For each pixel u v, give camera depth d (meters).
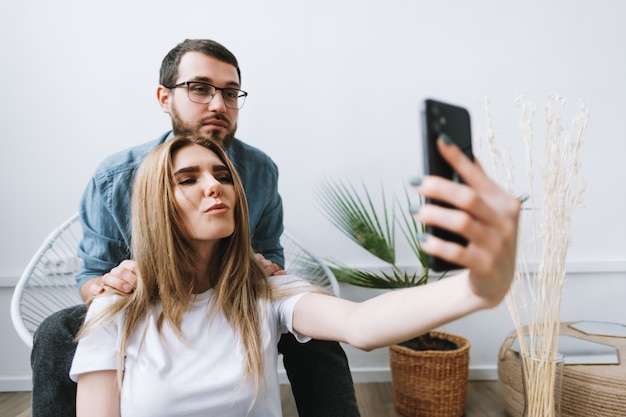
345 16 2.00
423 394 1.71
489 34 2.02
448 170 0.39
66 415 0.93
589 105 2.04
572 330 1.75
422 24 2.01
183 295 0.88
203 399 0.81
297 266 1.98
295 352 1.07
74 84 1.97
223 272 0.91
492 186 0.37
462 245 0.41
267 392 0.87
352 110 2.02
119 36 1.97
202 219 0.86
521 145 2.00
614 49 2.04
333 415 0.99
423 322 0.56
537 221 1.97
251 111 2.00
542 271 1.07
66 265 1.91
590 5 2.03
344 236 2.03
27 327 1.23
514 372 1.60
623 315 2.06
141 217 0.90
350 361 2.10
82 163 1.98
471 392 1.97
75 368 0.82
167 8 1.97
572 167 1.06
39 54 1.96
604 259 2.06
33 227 1.97
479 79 2.02
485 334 2.07
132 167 1.38
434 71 2.02
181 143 0.92
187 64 1.33
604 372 1.39
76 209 1.98
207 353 0.85
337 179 2.03
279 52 2.00
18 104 1.96
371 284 1.79
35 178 1.97
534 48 2.02
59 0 1.96
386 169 2.03
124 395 0.81
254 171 1.53
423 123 0.39
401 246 2.03
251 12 1.98
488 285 0.41
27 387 2.01
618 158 2.05
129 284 0.92
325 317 0.80
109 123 1.98
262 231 1.58
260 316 0.91
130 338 0.85
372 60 2.01
